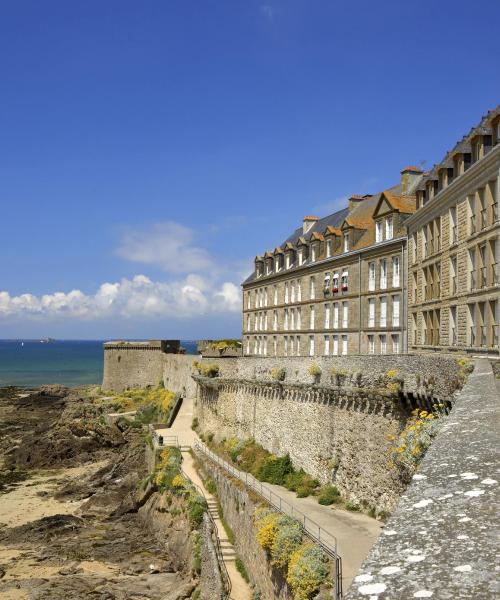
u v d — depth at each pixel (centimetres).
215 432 4334
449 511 386
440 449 561
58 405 8944
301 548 1731
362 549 1777
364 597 288
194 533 2905
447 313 2764
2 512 4097
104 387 8312
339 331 4284
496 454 509
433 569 307
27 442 6041
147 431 5284
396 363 2141
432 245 3028
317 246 4762
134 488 4228
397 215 3666
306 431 2884
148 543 3350
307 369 2945
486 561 308
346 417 2495
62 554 3222
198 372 4931
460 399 937
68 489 4528
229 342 6850
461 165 2666
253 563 2231
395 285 3634
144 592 2673
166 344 8081
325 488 2556
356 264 4091
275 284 5550
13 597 2644
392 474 2089
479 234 2345
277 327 5444
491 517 364
